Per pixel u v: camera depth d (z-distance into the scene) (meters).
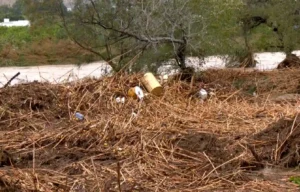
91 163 7.74
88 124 9.54
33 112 10.95
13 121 10.45
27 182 7.00
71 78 20.62
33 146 8.80
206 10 15.96
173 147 8.39
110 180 6.93
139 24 15.69
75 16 16.50
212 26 16.17
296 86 14.72
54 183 7.02
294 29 22.52
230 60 18.52
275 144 8.36
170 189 6.84
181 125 10.03
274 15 22.94
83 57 18.02
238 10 18.33
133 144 8.78
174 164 7.80
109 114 10.62
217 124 10.37
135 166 7.72
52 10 16.94
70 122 10.17
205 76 15.88
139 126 9.79
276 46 24.55
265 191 6.82
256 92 14.36
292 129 8.29
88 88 12.23
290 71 17.52
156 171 7.51
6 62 31.83
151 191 6.75
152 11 15.59
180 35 15.77
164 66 15.90
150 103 11.55
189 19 15.63
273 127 8.95
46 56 31.91
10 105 11.23
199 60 16.14
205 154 7.94
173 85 13.23
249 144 8.45
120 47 16.22
